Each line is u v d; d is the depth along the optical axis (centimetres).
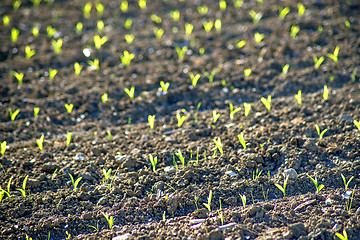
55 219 569
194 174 644
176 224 556
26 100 891
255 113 820
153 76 982
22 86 943
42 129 812
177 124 812
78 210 587
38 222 565
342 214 543
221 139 745
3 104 880
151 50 1096
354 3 1213
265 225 542
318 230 519
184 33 1178
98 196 612
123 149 727
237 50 1070
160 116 861
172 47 1107
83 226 562
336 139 702
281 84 921
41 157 705
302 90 895
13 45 1113
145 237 532
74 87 941
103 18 1282
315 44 1052
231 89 925
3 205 591
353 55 978
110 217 568
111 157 701
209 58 1047
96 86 951
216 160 681
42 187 632
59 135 795
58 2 1398
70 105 852
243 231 530
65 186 636
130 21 1252
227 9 1306
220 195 607
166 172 658
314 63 977
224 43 1112
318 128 697
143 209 588
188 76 980
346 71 923
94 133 795
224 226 541
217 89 928
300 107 817
